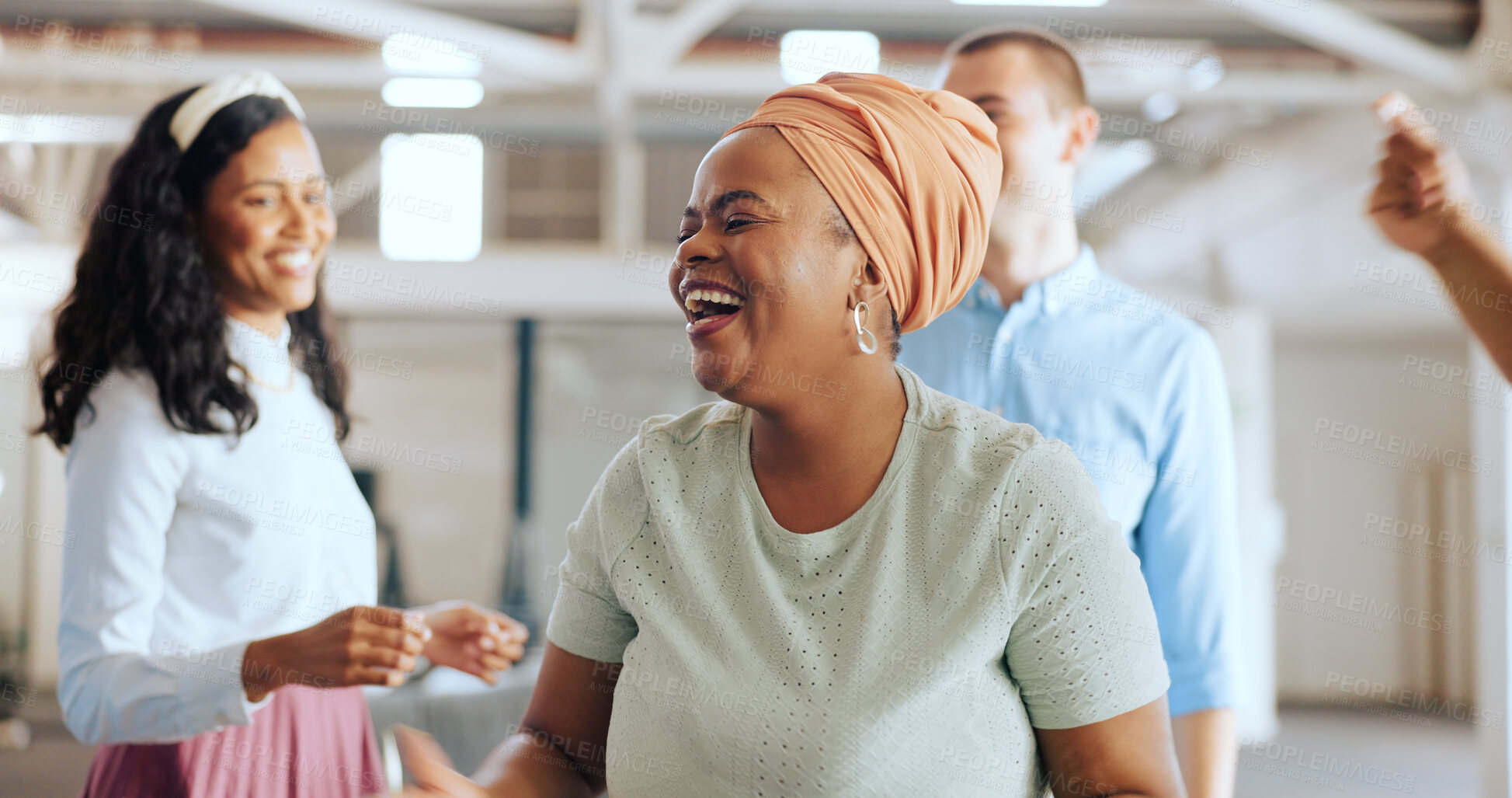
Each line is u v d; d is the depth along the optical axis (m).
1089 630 0.92
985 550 0.93
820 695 0.91
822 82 1.04
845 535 0.97
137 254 1.43
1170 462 1.60
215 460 1.44
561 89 5.30
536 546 7.41
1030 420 1.63
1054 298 1.64
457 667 1.34
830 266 0.96
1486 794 4.64
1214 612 1.56
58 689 1.36
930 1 4.87
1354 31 4.59
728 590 0.98
